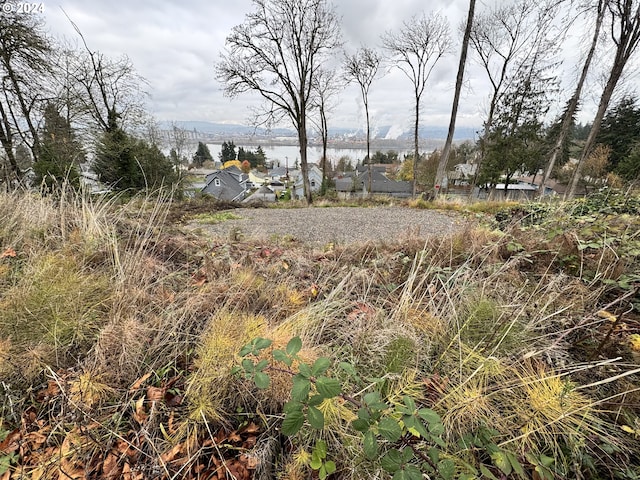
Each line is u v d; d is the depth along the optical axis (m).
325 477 0.89
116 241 2.23
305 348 1.34
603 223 2.21
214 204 9.68
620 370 1.22
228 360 1.25
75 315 1.47
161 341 1.42
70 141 9.91
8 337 1.31
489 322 1.46
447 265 2.34
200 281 2.07
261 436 1.10
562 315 1.54
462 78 10.14
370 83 17.06
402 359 1.30
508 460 0.91
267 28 12.12
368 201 10.86
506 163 16.92
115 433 1.03
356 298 1.99
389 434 0.76
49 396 1.19
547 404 1.04
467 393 1.11
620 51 8.56
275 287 2.03
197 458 1.02
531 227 2.77
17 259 2.01
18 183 3.44
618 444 0.98
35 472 0.95
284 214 8.38
